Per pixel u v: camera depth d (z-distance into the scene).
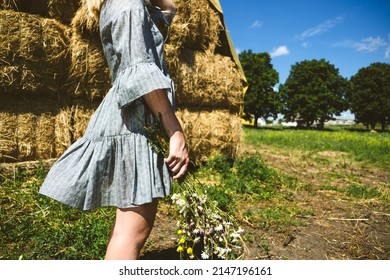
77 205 1.57
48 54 4.77
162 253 3.04
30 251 2.79
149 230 1.59
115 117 1.59
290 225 4.07
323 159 9.69
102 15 1.63
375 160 9.98
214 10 7.16
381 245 3.69
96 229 3.12
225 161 6.69
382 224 4.40
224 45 7.62
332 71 67.19
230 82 7.25
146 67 1.47
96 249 2.85
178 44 6.21
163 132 1.58
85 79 5.12
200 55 6.84
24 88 4.63
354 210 4.91
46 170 4.74
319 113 64.50
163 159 1.61
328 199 5.40
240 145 7.64
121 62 1.53
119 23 1.51
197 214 1.86
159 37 1.67
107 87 5.32
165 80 1.47
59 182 1.58
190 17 6.49
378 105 64.12
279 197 5.18
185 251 2.84
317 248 3.50
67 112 5.09
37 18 4.66
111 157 1.58
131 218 1.55
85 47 5.03
